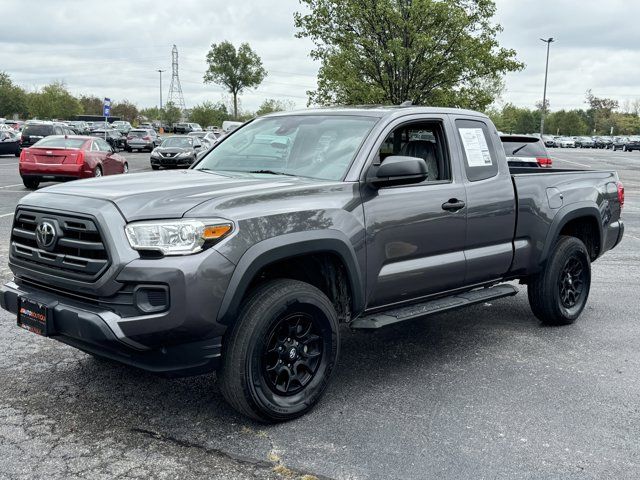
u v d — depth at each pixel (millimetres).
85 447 3414
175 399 4059
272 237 3561
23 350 4887
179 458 3324
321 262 4082
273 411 3656
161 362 3402
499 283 5438
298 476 3182
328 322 3881
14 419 3723
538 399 4203
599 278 8023
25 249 3809
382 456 3400
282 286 3686
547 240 5480
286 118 4914
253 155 4695
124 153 43000
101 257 3393
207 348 3465
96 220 3379
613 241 6406
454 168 4750
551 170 6406
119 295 3352
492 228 4965
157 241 3303
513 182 5207
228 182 3908
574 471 3297
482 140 5086
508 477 3221
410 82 24312
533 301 5762
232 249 3410
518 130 128500
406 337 5496
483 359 4957
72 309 3443
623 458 3445
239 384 3529
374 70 24562
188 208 3400
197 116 99250
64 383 4270
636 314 6355
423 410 3994
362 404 4066
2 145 32031
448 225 4594
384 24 23547
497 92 60625
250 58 94562
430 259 4535
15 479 3084
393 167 3938
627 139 73688
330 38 24734
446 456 3420
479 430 3734
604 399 4223
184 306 3285
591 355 5105
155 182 3910
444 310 4586
